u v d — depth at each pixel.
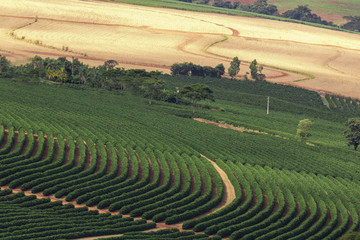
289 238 116.44
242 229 116.25
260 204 132.38
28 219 104.12
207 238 109.75
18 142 151.75
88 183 130.75
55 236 98.75
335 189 151.00
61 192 124.44
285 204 138.12
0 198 115.75
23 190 124.62
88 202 121.75
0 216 104.19
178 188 136.75
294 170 167.38
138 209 120.25
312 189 147.75
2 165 133.00
